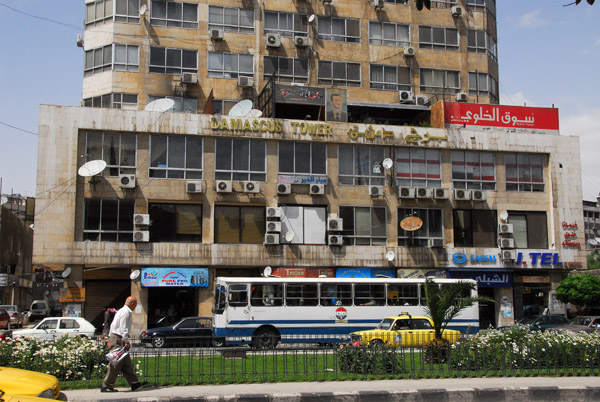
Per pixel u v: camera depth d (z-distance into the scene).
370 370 15.70
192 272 33.34
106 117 33.25
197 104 39.25
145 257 32.81
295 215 35.28
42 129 32.50
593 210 110.50
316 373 15.07
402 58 43.00
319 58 41.56
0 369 10.83
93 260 32.16
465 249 36.97
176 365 15.70
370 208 36.34
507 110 39.25
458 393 13.39
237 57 40.34
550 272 38.62
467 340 16.80
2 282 49.22
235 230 34.53
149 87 38.72
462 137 37.75
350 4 42.66
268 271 33.12
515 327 17.83
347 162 36.44
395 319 24.23
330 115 36.97
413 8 43.78
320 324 26.53
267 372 15.30
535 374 15.77
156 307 34.12
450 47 44.19
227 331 25.73
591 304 36.69
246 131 34.81
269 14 41.25
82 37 43.38
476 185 37.97
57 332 26.95
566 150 39.28
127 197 33.25
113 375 13.38
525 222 38.50
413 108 41.03
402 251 36.19
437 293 17.56
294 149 35.75
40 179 32.16
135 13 39.25
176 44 39.47
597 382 14.70
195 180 34.06
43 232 31.83
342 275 35.12
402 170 37.09
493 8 46.97
